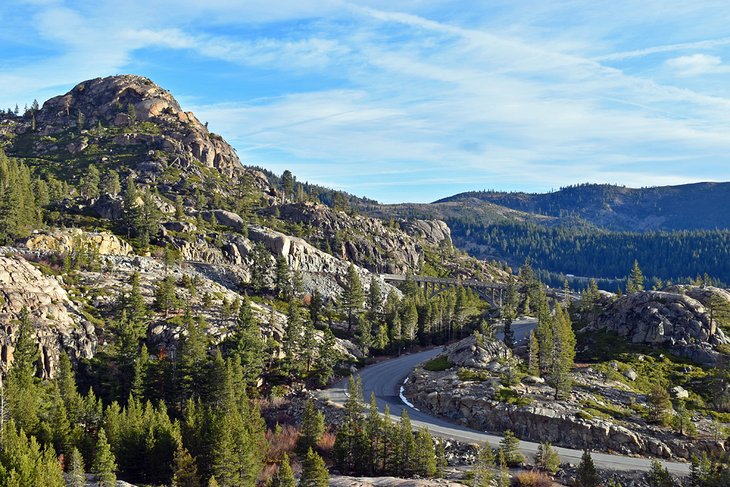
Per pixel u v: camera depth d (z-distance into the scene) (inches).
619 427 3196.4
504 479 2605.8
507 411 3435.0
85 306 4478.3
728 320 4694.9
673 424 3255.4
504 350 4613.7
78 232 6053.2
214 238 7293.3
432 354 5851.4
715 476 2532.0
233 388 3597.4
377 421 3102.9
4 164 7741.1
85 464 2832.2
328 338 4562.0
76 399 3240.7
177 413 3750.0
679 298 4729.3
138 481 2915.8
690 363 4256.9
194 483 2691.9
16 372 3314.5
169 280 4778.5
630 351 4468.5
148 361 3902.6
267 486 2600.9
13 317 3794.3
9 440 2511.1
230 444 2822.3
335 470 3043.8
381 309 6820.9
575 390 3767.2
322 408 3860.7
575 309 6092.5
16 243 5531.5
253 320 4399.6
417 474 2861.7
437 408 3811.5
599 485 2709.2
